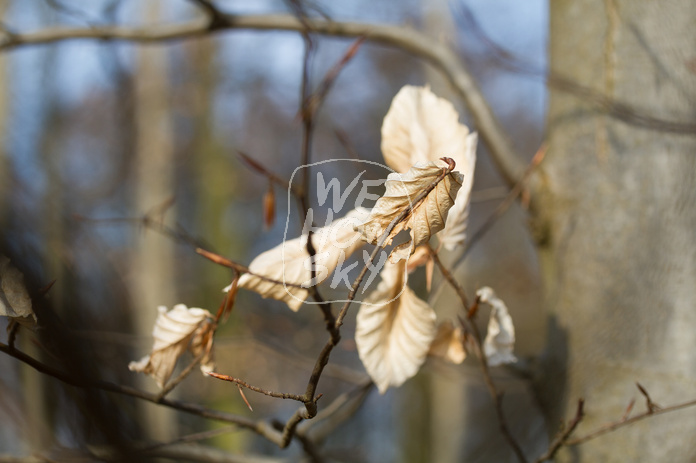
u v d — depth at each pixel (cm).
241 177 593
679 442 114
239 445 374
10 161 231
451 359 108
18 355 99
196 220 556
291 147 634
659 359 116
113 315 121
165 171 439
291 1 105
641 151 119
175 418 294
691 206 117
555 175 123
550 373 121
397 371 104
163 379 104
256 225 615
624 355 117
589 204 120
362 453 245
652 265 117
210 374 98
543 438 198
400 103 103
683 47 118
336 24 152
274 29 155
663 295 117
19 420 145
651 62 119
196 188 557
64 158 381
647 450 115
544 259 124
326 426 134
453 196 95
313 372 98
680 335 116
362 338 104
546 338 122
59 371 100
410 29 152
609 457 116
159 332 103
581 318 120
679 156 117
